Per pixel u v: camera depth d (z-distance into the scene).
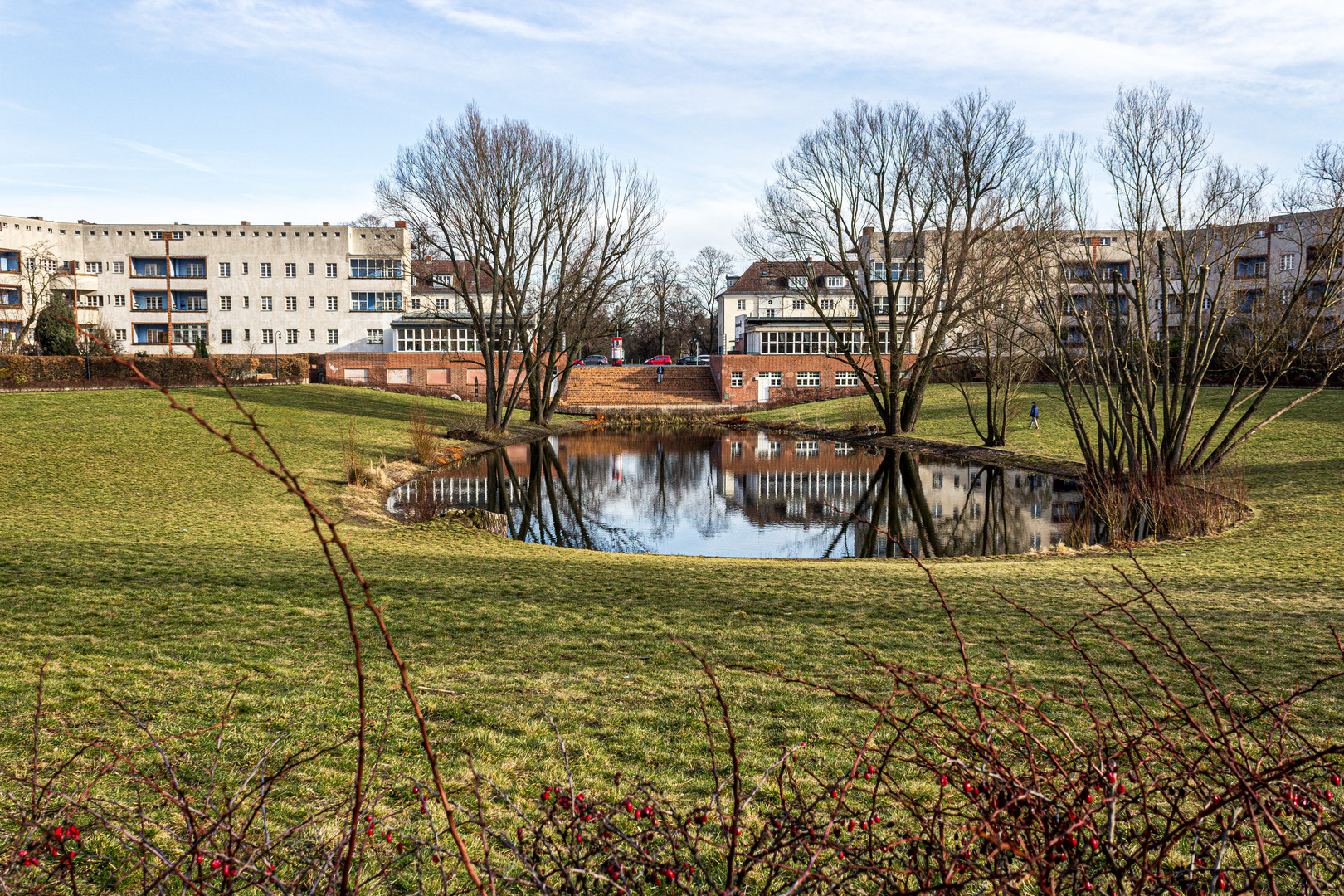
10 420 30.22
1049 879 2.08
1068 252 27.12
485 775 5.12
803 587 11.95
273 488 22.92
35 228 75.00
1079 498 26.42
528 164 40.25
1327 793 2.27
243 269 70.88
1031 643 8.55
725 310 77.94
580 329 48.66
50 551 12.96
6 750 5.16
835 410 54.56
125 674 6.95
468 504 24.47
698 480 30.77
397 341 66.88
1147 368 21.84
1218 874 2.18
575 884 2.53
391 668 7.44
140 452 26.88
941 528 21.78
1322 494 21.89
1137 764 2.56
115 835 3.89
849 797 4.59
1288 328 24.44
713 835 4.11
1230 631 9.00
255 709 6.21
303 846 3.75
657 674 7.47
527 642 8.54
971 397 53.50
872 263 69.88
